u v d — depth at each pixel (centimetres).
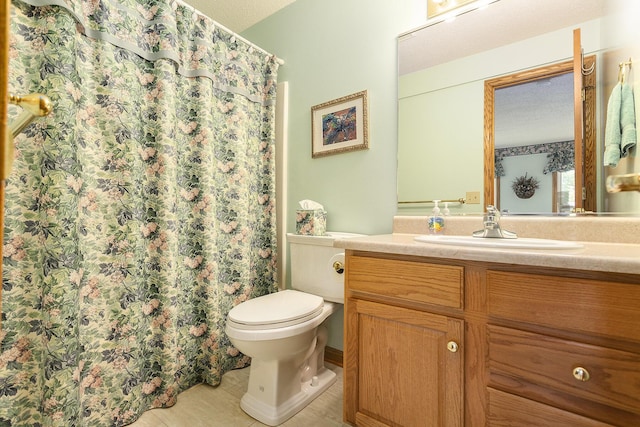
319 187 195
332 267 152
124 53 136
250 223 194
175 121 150
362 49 177
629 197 113
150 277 145
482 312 89
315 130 196
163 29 143
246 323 126
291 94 209
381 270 109
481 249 89
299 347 137
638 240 106
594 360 73
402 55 162
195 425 133
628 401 69
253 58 195
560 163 125
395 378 105
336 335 185
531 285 81
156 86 144
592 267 72
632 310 69
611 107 115
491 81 140
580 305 75
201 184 160
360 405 114
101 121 130
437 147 153
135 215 138
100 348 127
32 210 110
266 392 139
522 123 133
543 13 130
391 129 167
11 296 106
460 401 92
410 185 160
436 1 153
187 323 160
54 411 106
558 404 78
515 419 83
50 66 109
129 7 137
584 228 115
